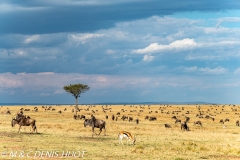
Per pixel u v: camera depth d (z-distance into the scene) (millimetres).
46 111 153250
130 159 31359
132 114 146625
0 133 49938
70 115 124938
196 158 33125
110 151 35938
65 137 48844
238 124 103938
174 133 64688
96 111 165375
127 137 42438
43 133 53562
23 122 52688
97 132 60125
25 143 39531
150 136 56062
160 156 33438
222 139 54375
